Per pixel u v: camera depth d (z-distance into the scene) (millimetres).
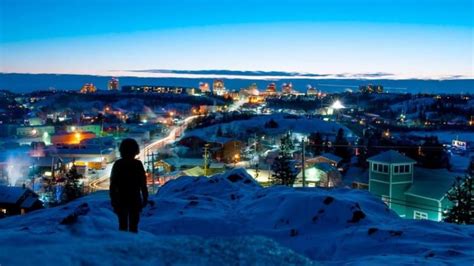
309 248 8547
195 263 4512
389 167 34812
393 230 8672
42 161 66812
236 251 4914
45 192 52875
